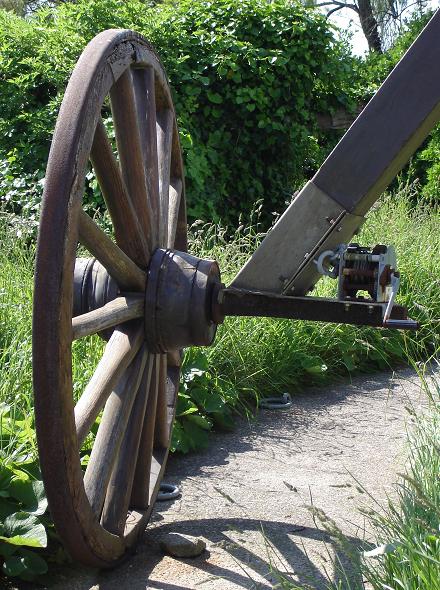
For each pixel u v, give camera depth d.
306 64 7.42
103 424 2.42
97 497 2.28
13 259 4.67
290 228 2.72
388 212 6.79
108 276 2.57
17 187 6.02
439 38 2.50
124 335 2.50
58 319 1.93
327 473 3.48
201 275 2.54
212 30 7.08
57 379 1.94
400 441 3.88
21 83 6.55
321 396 4.72
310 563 2.63
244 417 4.28
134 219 2.48
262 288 2.78
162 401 2.89
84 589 2.50
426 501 2.04
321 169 2.66
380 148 2.59
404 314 2.79
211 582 2.51
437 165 9.30
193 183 6.55
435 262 6.24
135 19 6.74
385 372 5.32
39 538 2.46
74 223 2.00
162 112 3.05
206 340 2.59
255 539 2.83
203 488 3.31
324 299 2.64
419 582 2.06
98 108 2.14
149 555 2.71
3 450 2.75
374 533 2.82
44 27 6.93
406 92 2.55
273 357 4.76
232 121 7.14
